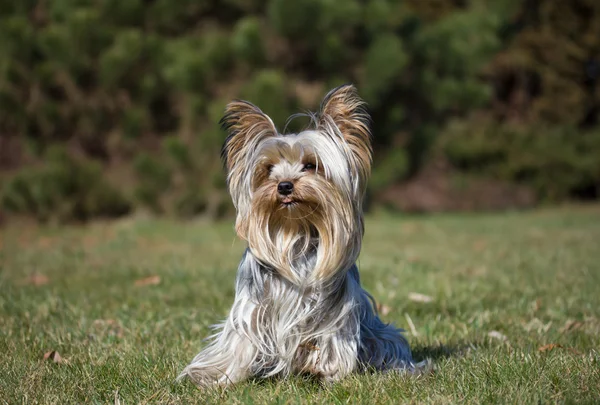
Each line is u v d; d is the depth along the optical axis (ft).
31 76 48.47
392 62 50.31
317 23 47.98
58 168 48.60
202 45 48.88
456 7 81.30
